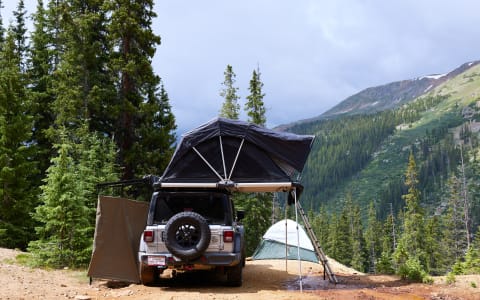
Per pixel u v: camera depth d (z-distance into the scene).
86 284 10.00
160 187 10.12
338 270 14.47
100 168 19.28
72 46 27.25
